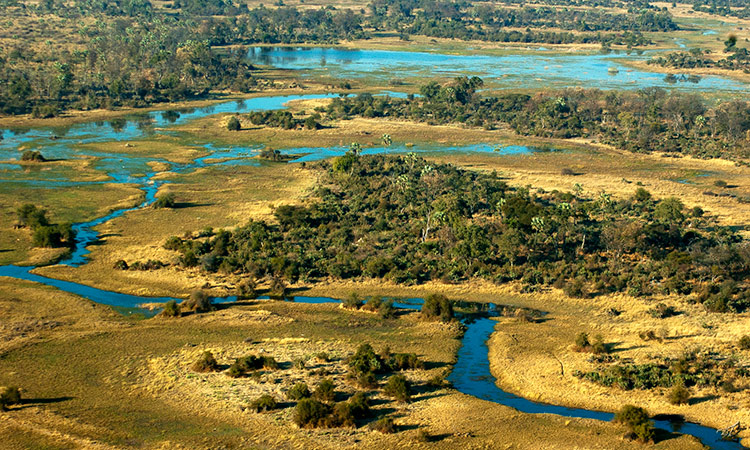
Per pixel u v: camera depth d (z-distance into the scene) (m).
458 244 152.62
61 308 124.75
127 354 108.44
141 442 85.00
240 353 109.62
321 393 94.50
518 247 150.62
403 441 86.56
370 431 88.62
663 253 151.75
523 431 89.69
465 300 134.62
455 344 116.00
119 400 94.94
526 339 117.69
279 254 150.62
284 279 141.38
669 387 100.19
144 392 97.25
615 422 91.31
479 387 102.69
